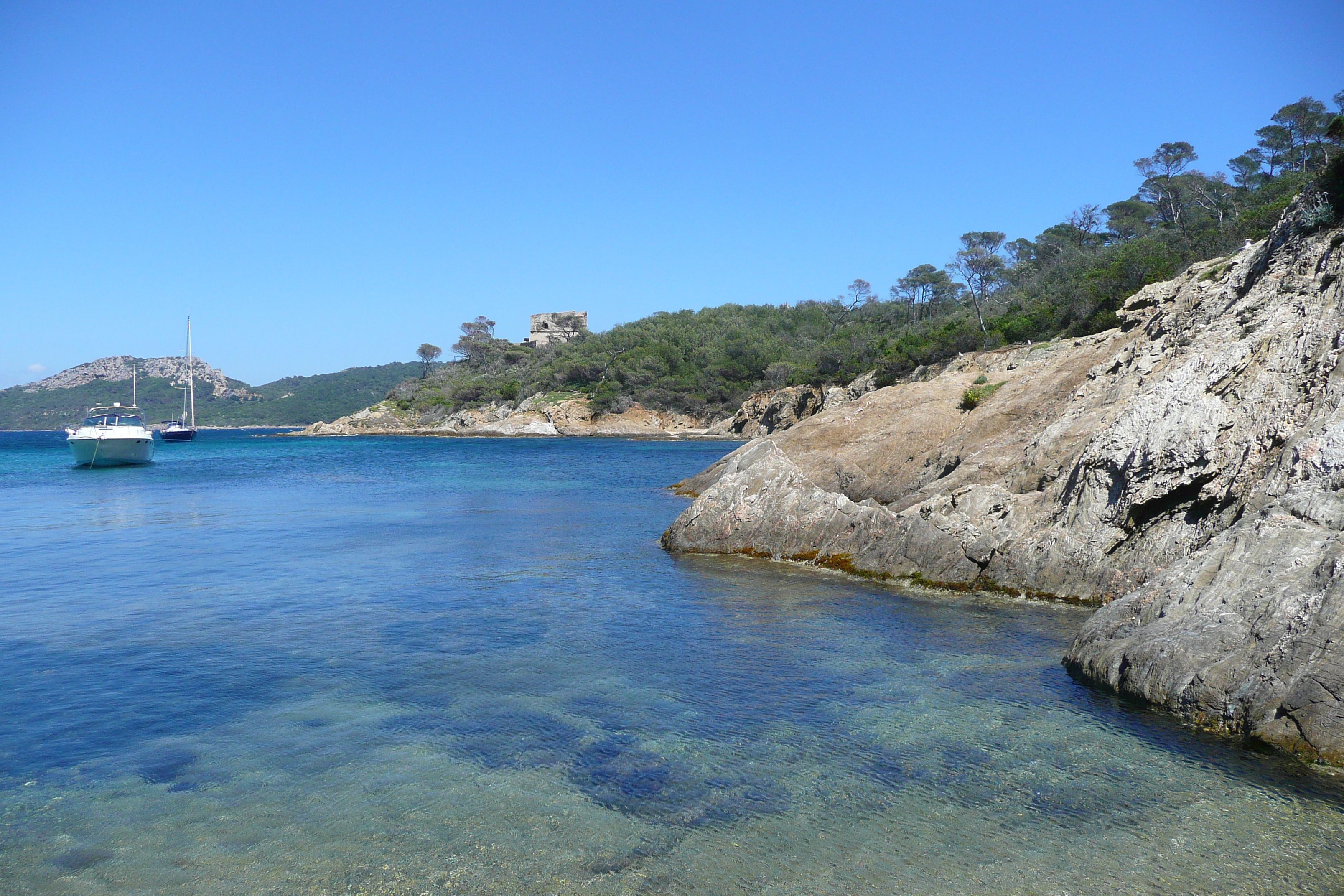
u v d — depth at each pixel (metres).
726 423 121.00
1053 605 14.29
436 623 13.26
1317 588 8.68
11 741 8.51
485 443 103.44
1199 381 14.98
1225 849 6.39
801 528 18.75
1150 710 9.16
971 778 7.59
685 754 8.16
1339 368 12.98
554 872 6.12
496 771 7.80
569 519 26.41
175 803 7.19
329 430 148.00
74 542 21.89
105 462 57.31
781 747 8.31
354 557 19.31
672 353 142.50
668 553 19.69
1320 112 98.94
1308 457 11.03
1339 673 7.88
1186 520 13.77
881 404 31.62
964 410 28.34
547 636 12.48
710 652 11.60
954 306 131.00
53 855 6.35
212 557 19.31
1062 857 6.29
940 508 17.31
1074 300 67.12
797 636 12.39
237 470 54.25
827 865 6.20
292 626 13.09
